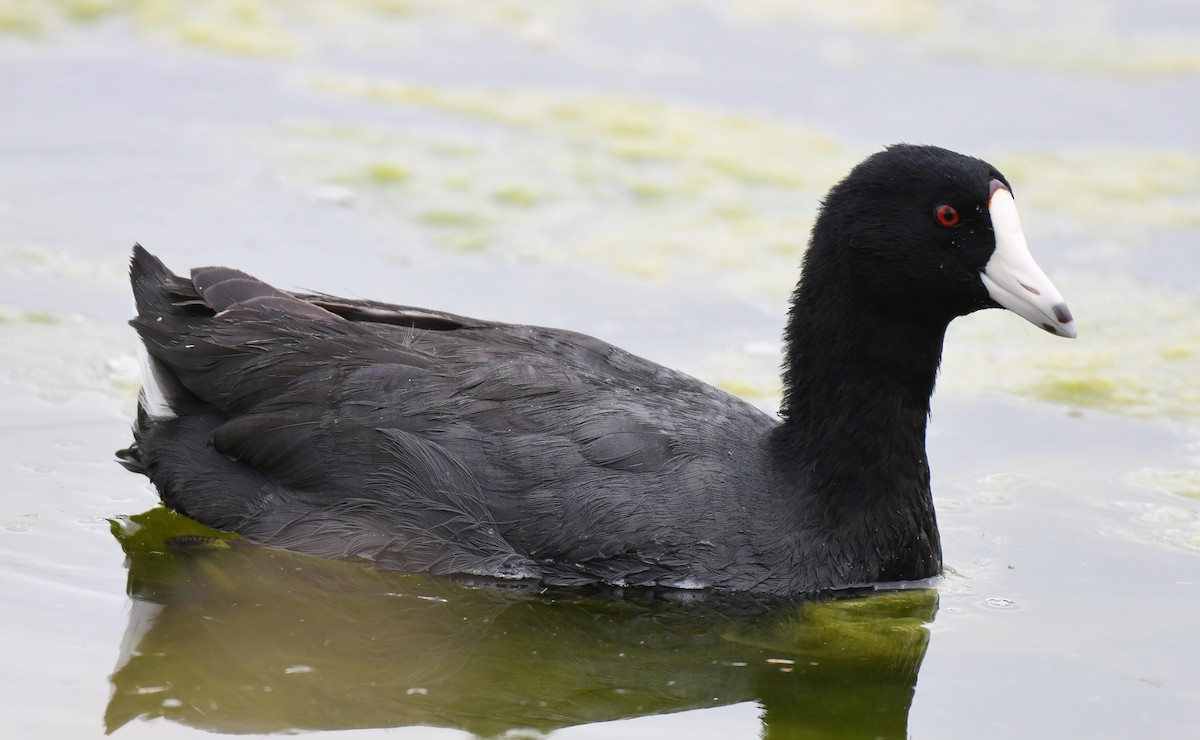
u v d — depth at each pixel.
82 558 11.23
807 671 10.31
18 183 18.31
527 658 10.34
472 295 16.44
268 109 21.05
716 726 9.52
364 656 10.23
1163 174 20.95
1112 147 21.75
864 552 11.38
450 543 11.05
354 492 11.17
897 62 24.36
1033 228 19.09
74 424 13.29
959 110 22.58
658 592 11.03
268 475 11.38
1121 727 9.52
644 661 10.39
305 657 10.15
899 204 11.15
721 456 11.27
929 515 11.68
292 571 11.15
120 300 15.75
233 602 10.81
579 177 19.84
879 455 11.38
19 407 13.49
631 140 21.08
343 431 11.21
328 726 9.30
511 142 20.69
